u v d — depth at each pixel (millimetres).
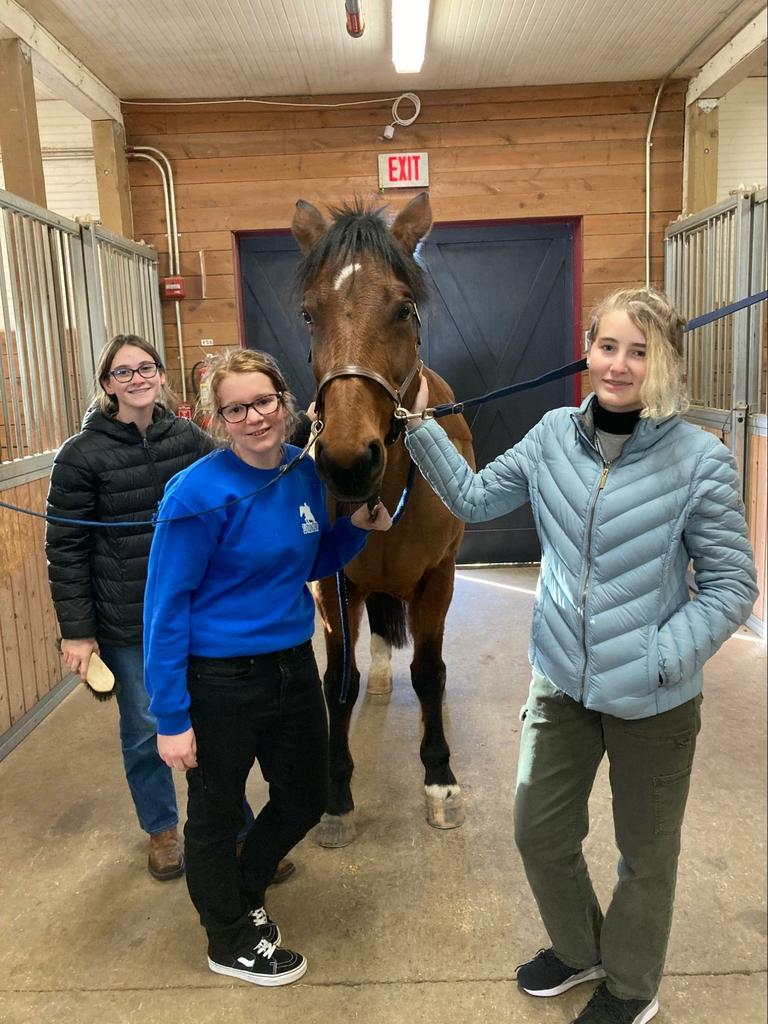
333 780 1949
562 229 4242
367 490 1323
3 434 2729
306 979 1499
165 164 4051
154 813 1791
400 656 3186
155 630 1256
